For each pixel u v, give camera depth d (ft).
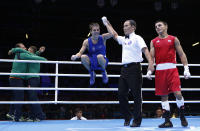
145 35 68.44
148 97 53.42
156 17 62.69
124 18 62.85
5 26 61.82
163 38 10.80
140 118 10.53
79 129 9.66
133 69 10.47
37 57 15.03
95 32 11.17
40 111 14.55
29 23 62.69
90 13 61.46
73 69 64.59
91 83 11.53
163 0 54.29
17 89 13.70
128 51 10.66
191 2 54.49
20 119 14.21
